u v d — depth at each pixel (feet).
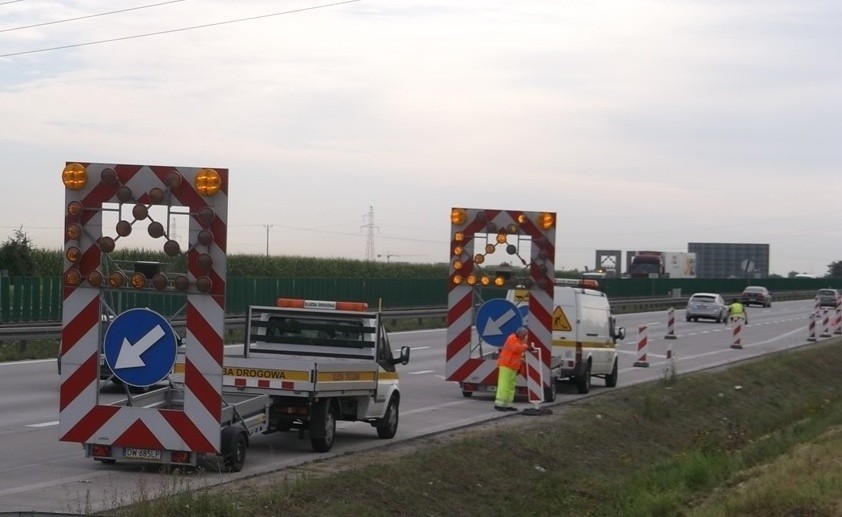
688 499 47.26
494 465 49.85
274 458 47.16
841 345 145.79
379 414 54.03
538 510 45.65
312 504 36.63
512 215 74.95
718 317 215.31
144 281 41.50
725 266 458.50
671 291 295.48
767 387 100.37
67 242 42.09
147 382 42.01
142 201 41.19
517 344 69.67
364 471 42.14
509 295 79.51
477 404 73.00
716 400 85.76
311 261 218.79
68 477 41.37
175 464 42.04
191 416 41.75
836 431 64.49
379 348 54.24
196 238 41.16
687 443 69.00
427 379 90.17
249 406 45.57
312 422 48.37
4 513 32.04
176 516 32.89
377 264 233.14
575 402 74.84
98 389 42.70
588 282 87.61
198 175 40.75
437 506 41.75
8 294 116.67
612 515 45.75
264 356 54.44
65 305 42.52
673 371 91.97
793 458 50.80
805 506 38.45
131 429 42.22
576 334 81.00
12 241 162.91
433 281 202.59
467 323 76.18
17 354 96.32
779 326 203.21
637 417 71.31
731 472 53.72
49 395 69.62
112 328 42.09
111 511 33.14
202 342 41.55
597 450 60.23
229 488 38.24
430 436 55.88
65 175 41.47
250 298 151.33
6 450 47.91
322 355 54.34
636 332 175.32
